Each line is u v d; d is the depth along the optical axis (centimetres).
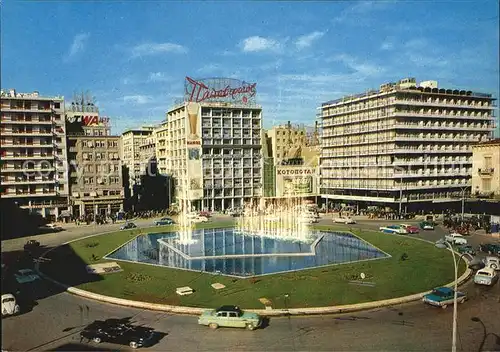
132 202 13450
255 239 6769
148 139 14838
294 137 14138
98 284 4028
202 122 10981
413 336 2788
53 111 9481
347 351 2567
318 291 3744
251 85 11600
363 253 5512
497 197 8250
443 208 10138
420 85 10356
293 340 2739
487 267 4169
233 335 2827
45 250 5803
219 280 4162
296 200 11950
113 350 2609
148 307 3378
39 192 9388
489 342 2681
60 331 2894
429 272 4384
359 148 10650
